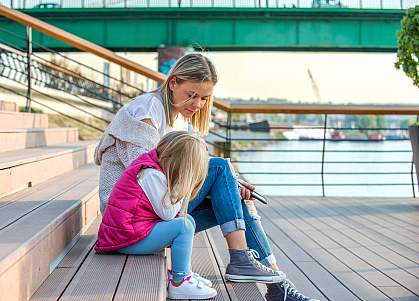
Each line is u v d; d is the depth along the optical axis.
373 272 2.85
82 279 1.83
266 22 26.38
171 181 2.09
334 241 3.62
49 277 1.87
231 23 26.44
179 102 2.39
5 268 1.41
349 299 2.41
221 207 2.35
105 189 2.39
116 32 26.55
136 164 2.15
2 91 14.57
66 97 20.75
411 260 3.10
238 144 23.91
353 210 4.96
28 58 5.65
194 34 26.38
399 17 26.06
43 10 25.92
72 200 2.58
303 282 2.67
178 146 2.08
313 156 18.77
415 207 5.15
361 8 25.81
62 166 3.80
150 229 2.12
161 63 26.11
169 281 2.17
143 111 2.35
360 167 17.12
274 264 2.40
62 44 25.88
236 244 2.34
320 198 5.82
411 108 5.69
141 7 25.97
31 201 2.54
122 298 1.63
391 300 2.39
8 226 1.90
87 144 4.95
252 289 2.36
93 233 2.71
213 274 2.61
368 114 5.70
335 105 5.70
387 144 21.59
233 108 5.68
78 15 26.38
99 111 22.78
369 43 26.33
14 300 1.50
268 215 4.67
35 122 4.72
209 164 2.36
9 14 5.31
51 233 1.95
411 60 5.00
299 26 26.38
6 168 2.66
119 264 2.03
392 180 14.73
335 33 26.33
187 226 2.13
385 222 4.34
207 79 2.34
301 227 4.11
